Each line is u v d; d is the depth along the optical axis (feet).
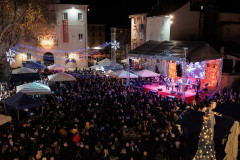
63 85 78.59
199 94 76.07
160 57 83.20
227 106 25.94
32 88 55.16
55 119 42.96
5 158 31.12
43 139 35.58
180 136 33.06
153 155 34.40
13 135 37.24
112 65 106.73
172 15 113.80
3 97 63.67
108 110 48.98
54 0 142.61
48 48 147.02
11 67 138.82
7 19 86.07
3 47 88.89
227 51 95.25
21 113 49.39
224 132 20.10
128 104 54.60
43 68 117.08
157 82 94.22
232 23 110.42
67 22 147.33
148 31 138.51
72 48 152.56
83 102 55.77
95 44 239.91
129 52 101.40
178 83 79.25
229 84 85.76
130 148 32.91
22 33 97.60
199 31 118.52
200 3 119.24
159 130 38.45
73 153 34.40
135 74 89.25
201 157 15.87
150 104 56.24
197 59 72.64
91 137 37.35
